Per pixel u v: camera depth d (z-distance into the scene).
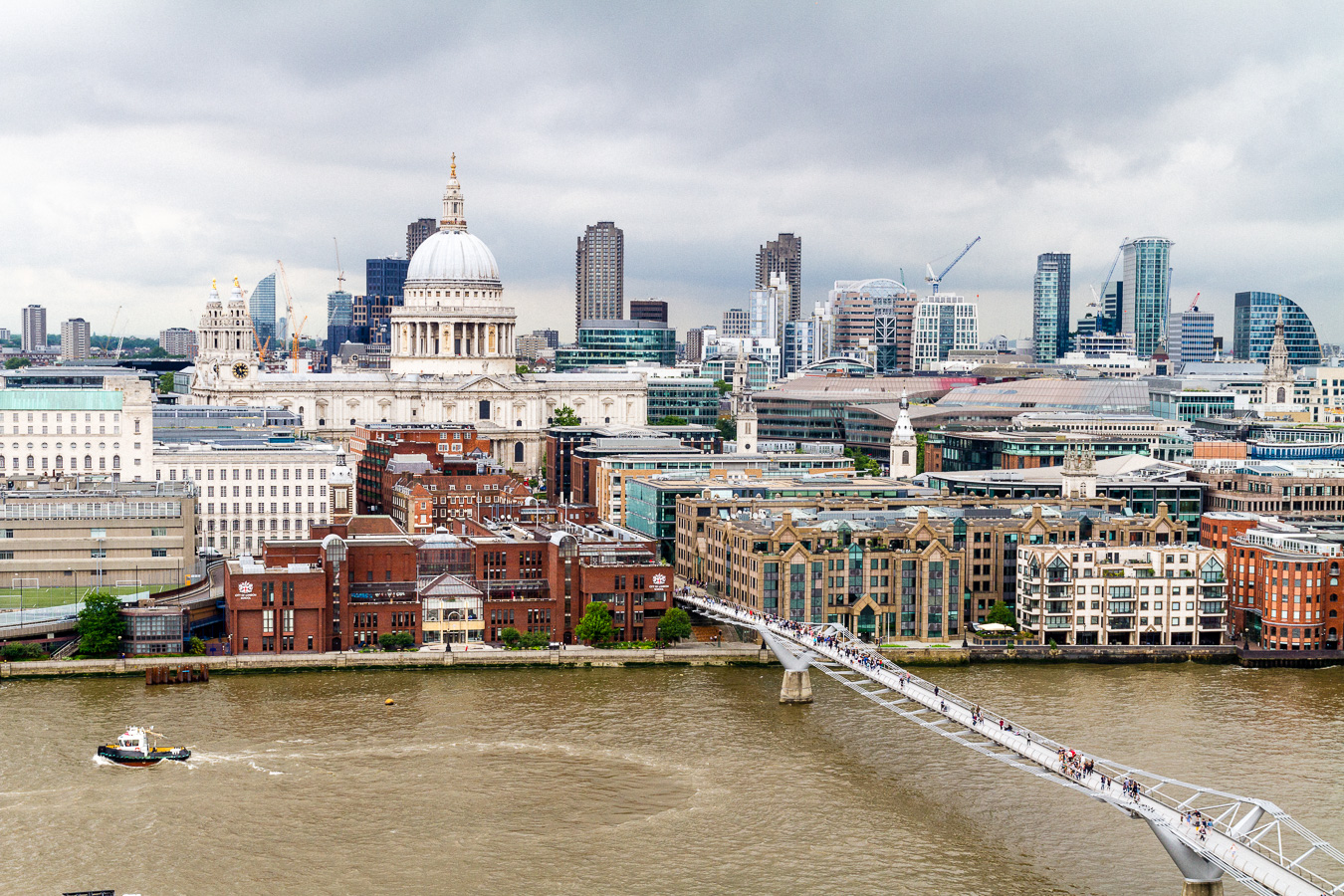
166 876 193.88
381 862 198.50
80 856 199.25
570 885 192.38
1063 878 194.50
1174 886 192.38
